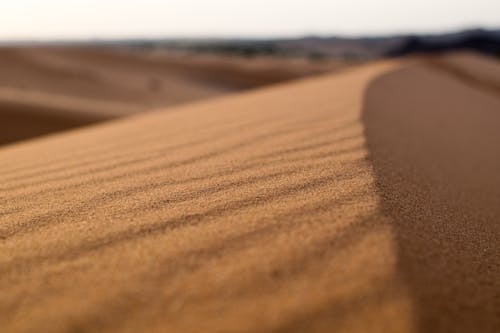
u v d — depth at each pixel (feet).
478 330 3.12
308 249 3.80
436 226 4.82
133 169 7.22
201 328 3.01
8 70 105.70
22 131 36.01
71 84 95.04
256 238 4.07
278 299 3.22
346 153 7.00
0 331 3.12
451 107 18.37
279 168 6.35
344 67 126.00
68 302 3.36
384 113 11.96
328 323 2.98
